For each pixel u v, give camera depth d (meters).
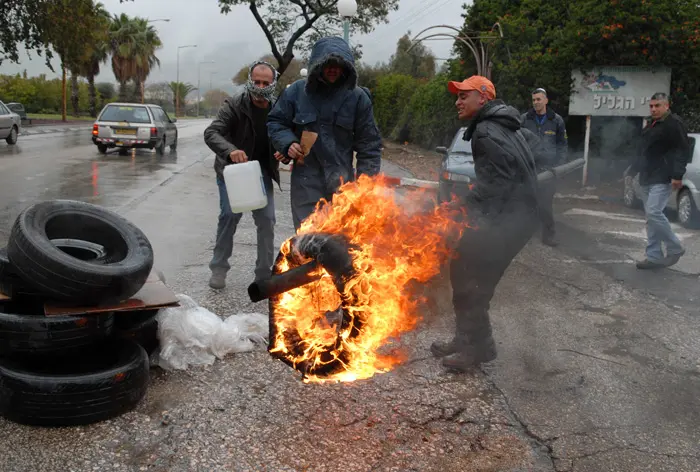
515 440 3.30
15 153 19.31
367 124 4.36
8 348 3.33
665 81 15.66
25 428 3.19
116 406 3.31
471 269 4.01
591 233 9.48
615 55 15.72
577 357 4.44
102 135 20.14
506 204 3.90
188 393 3.67
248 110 5.23
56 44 26.80
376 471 2.97
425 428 3.38
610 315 5.45
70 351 3.45
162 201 10.93
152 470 2.90
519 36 16.84
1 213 9.05
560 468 3.05
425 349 4.43
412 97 28.81
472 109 4.05
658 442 3.31
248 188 4.44
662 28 15.30
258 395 3.67
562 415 3.58
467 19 19.45
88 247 4.04
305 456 3.07
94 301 3.50
